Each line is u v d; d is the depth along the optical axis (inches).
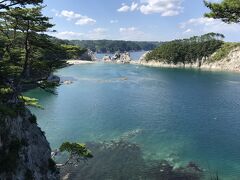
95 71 7829.7
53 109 3410.4
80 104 3705.7
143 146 2252.7
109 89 4904.0
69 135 2500.0
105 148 2202.3
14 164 1063.6
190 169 1876.2
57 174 1465.3
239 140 2400.3
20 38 1284.4
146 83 5693.9
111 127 2733.8
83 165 1893.5
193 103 3848.4
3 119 1099.9
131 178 1747.0
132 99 4084.6
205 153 2133.4
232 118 3085.6
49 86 1315.2
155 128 2711.6
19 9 1159.6
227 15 771.4
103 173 1801.2
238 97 4308.6
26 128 1322.6
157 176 1775.3
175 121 2952.8
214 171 1857.8
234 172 1849.2
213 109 3503.9
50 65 1298.0
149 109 3474.4
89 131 2613.2
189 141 2368.4
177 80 6259.8
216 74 7741.1
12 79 1360.7
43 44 1266.0
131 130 2645.2
